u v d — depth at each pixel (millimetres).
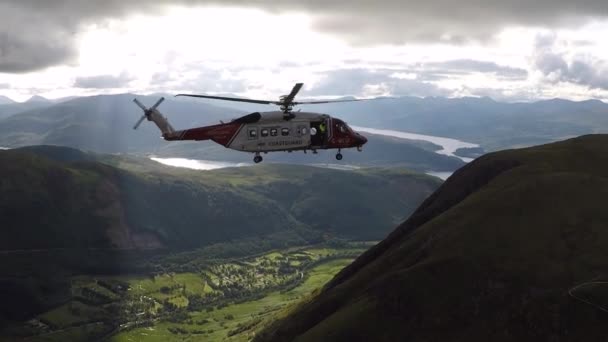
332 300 164000
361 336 132625
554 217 143500
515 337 117875
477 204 162000
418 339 126312
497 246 140000
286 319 196875
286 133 85438
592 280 120562
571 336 112438
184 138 89688
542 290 123062
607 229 135250
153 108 94188
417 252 153750
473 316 125750
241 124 85875
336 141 86125
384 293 139875
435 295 133375
